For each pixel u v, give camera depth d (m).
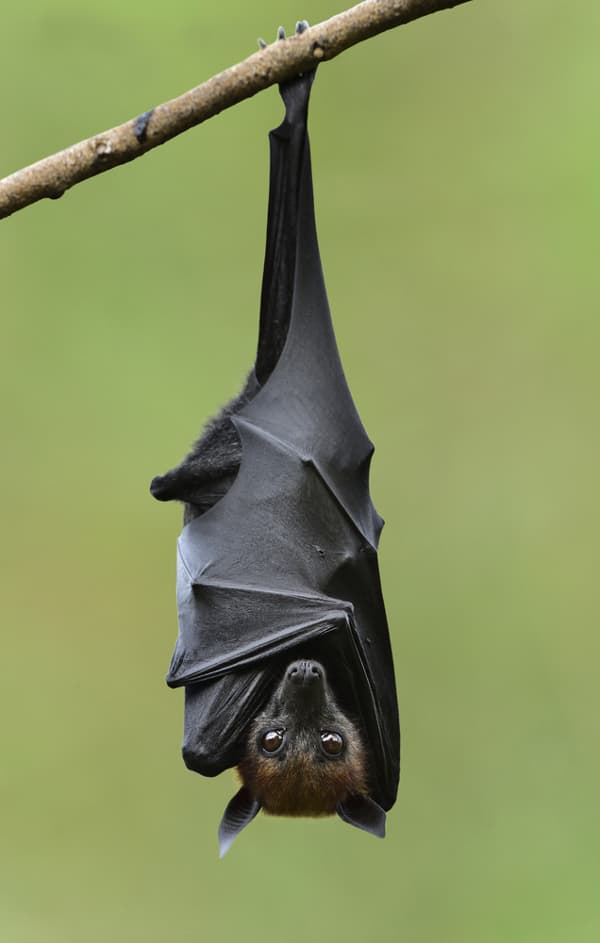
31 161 22.70
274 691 14.98
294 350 14.12
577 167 22.91
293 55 11.77
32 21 23.05
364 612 14.70
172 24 23.00
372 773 15.17
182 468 14.67
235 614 14.38
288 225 13.33
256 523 14.36
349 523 14.41
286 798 14.91
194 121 11.80
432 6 11.52
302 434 14.24
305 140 12.52
